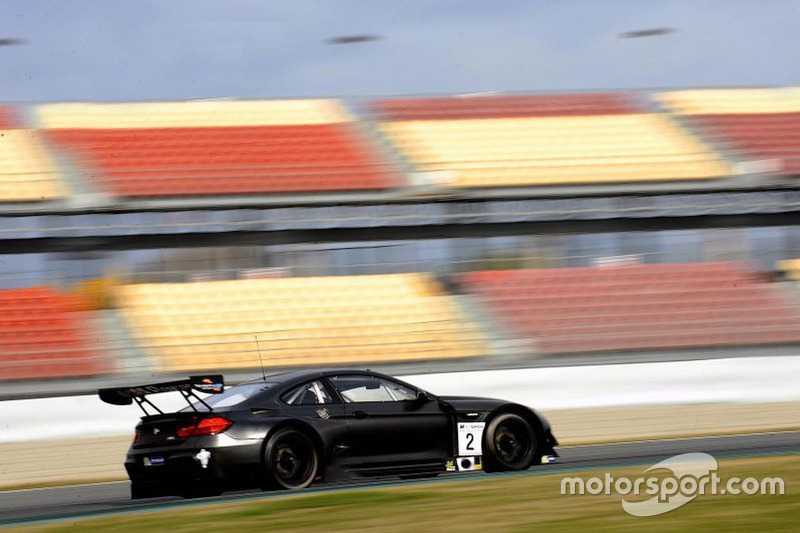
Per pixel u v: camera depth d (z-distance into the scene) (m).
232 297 38.84
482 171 47.81
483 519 11.73
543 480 15.27
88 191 44.06
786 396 31.84
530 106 55.16
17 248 42.69
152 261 40.34
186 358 35.09
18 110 50.84
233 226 43.66
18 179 44.47
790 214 49.56
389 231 46.56
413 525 11.49
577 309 39.25
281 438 16.09
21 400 26.61
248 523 12.16
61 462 26.11
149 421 16.44
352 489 15.86
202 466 15.70
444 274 41.47
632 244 42.59
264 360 35.38
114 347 35.31
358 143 50.22
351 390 17.14
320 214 44.94
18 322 36.19
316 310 38.53
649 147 51.19
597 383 31.23
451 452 17.48
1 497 20.61
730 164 49.81
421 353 36.31
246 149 48.78
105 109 51.47
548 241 42.25
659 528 10.69
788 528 10.43
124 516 13.67
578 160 49.34
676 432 29.98
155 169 46.25
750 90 57.59
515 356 36.34
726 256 42.81
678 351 37.06
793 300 40.41
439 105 54.78
